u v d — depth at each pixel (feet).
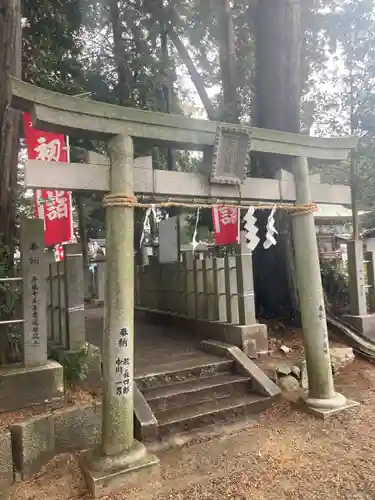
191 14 41.16
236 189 18.30
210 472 14.43
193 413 18.39
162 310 37.09
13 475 13.82
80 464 14.65
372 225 54.24
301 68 32.58
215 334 26.84
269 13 30.45
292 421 18.45
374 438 16.52
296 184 19.92
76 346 18.78
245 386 20.98
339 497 12.70
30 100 13.39
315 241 20.01
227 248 35.60
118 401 14.55
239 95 36.94
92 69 38.52
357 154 32.83
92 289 65.77
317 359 19.49
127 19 40.52
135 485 13.66
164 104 43.01
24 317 16.10
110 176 15.15
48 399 15.90
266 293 32.22
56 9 31.60
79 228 54.70
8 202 18.61
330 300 32.53
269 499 12.71
